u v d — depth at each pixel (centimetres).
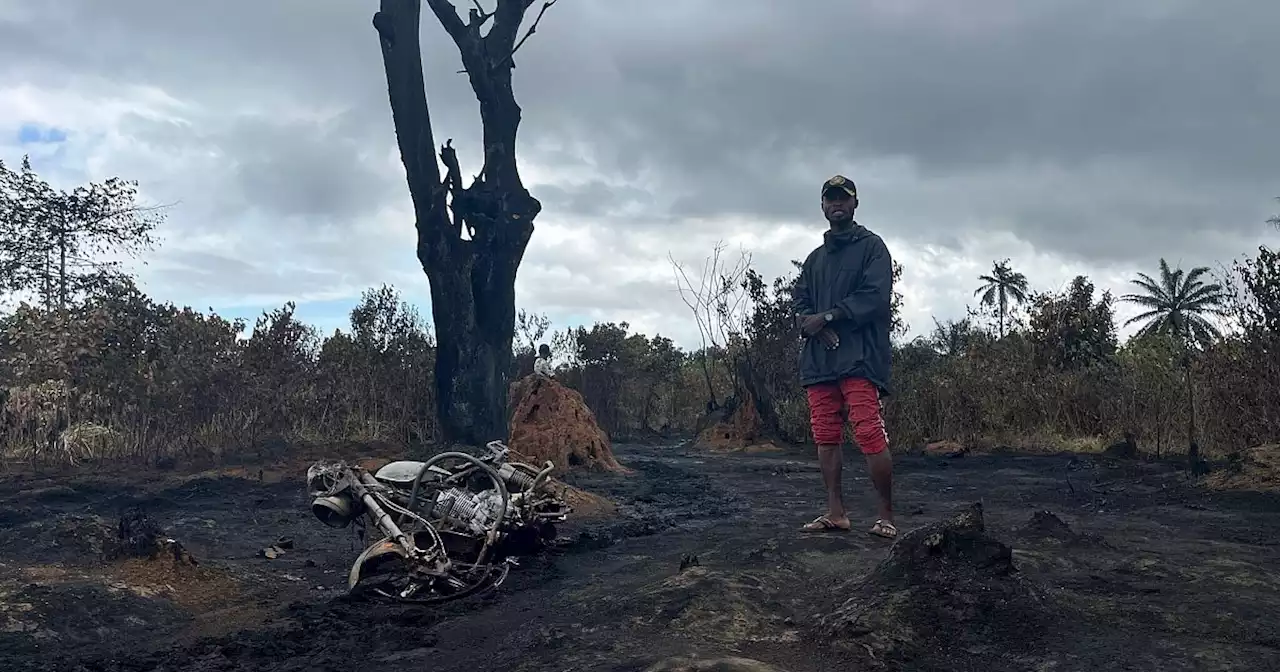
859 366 583
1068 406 1627
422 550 499
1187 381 1324
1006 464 1271
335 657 375
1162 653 323
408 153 1284
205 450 1253
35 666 375
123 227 1908
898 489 1001
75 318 1427
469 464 553
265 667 370
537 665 338
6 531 590
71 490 969
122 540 535
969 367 1783
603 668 322
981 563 390
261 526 769
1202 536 593
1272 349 1139
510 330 1315
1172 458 1228
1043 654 326
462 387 1278
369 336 1484
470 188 1315
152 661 382
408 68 1285
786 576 445
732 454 1741
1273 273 1172
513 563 536
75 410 1322
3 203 1789
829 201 606
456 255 1284
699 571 439
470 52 1317
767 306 2030
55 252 1842
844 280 596
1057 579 428
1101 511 754
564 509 579
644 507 881
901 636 340
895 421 1720
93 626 428
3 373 1343
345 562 619
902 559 399
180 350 1352
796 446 1884
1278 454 888
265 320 1403
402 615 437
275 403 1366
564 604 432
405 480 545
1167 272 5031
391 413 1448
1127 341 1900
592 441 1282
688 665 312
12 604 433
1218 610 373
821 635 354
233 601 496
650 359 2770
